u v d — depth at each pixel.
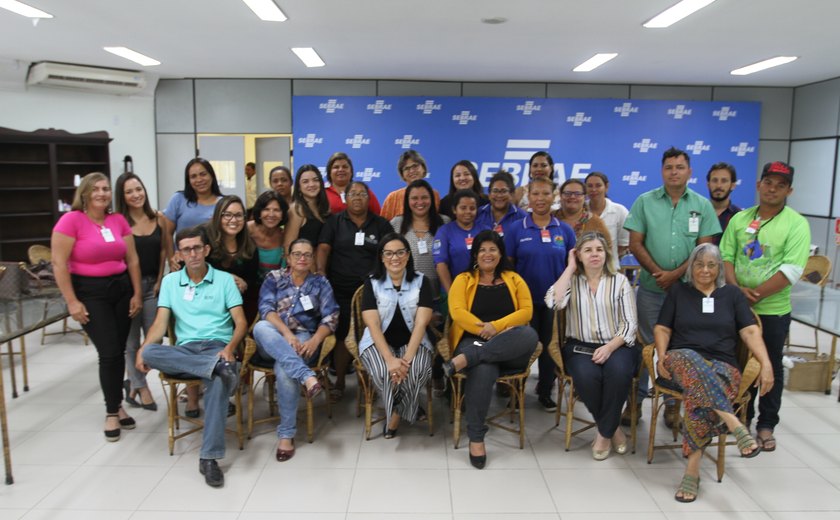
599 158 7.64
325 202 3.83
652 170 7.68
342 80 7.40
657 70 6.61
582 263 3.04
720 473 2.66
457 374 2.88
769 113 7.71
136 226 3.38
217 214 3.14
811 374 3.85
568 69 6.61
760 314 2.97
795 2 3.96
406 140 7.50
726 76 6.96
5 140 6.22
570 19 4.42
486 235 3.04
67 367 4.26
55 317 3.17
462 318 2.98
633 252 3.27
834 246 6.98
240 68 6.67
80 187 2.96
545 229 3.36
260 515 2.38
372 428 3.24
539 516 2.38
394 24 4.61
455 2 4.00
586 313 2.99
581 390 2.83
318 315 3.21
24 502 2.47
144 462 2.83
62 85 6.52
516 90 7.52
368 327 3.04
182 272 3.02
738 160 7.71
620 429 2.95
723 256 3.14
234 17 4.44
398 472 2.74
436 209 3.67
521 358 2.91
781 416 3.45
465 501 2.49
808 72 6.63
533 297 3.37
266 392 3.78
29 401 3.62
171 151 7.46
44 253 4.84
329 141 7.47
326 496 2.53
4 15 4.43
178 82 7.34
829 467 2.81
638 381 2.95
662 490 2.59
